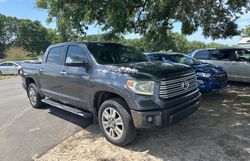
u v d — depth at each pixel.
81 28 8.41
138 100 4.37
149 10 8.98
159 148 4.69
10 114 7.44
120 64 5.19
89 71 5.30
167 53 10.45
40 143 5.12
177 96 4.68
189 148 4.63
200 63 9.44
